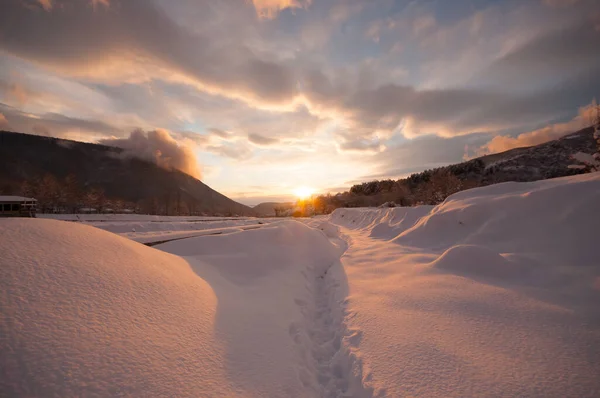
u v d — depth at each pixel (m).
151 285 3.68
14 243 3.15
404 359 3.05
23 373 1.90
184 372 2.48
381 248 10.62
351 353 3.44
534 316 3.69
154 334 2.80
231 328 3.61
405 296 4.98
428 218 11.19
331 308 5.59
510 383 2.46
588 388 2.30
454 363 2.86
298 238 9.81
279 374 2.95
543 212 7.47
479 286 5.02
